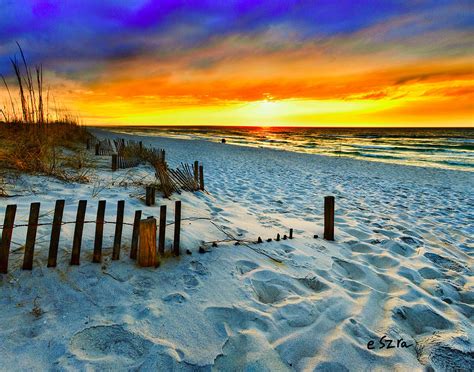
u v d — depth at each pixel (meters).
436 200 8.23
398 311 2.73
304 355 2.13
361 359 2.12
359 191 9.16
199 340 2.11
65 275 2.53
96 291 2.43
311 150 26.56
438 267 3.92
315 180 10.88
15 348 1.81
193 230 3.96
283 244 4.04
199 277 2.88
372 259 4.01
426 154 23.27
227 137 48.00
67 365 1.77
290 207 6.71
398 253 4.28
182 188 6.68
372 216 6.31
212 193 7.48
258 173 11.91
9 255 2.66
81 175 6.03
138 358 1.90
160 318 2.25
